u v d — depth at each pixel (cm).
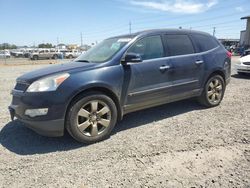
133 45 468
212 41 616
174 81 516
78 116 400
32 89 388
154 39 501
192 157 357
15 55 5938
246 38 4456
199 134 439
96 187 293
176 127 477
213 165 334
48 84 385
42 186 298
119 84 437
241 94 753
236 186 288
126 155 369
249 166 329
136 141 418
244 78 1095
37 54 4634
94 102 412
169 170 325
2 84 1065
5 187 297
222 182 296
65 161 357
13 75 1476
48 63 3238
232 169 323
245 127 467
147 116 548
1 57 5522
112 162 349
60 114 386
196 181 299
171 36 531
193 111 577
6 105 671
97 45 550
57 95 382
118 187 292
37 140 432
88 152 383
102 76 418
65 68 426
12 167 342
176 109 595
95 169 333
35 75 412
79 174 322
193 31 585
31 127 396
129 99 456
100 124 423
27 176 320
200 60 560
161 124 496
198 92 571
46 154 380
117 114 450
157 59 490
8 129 484
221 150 376
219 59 602
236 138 418
